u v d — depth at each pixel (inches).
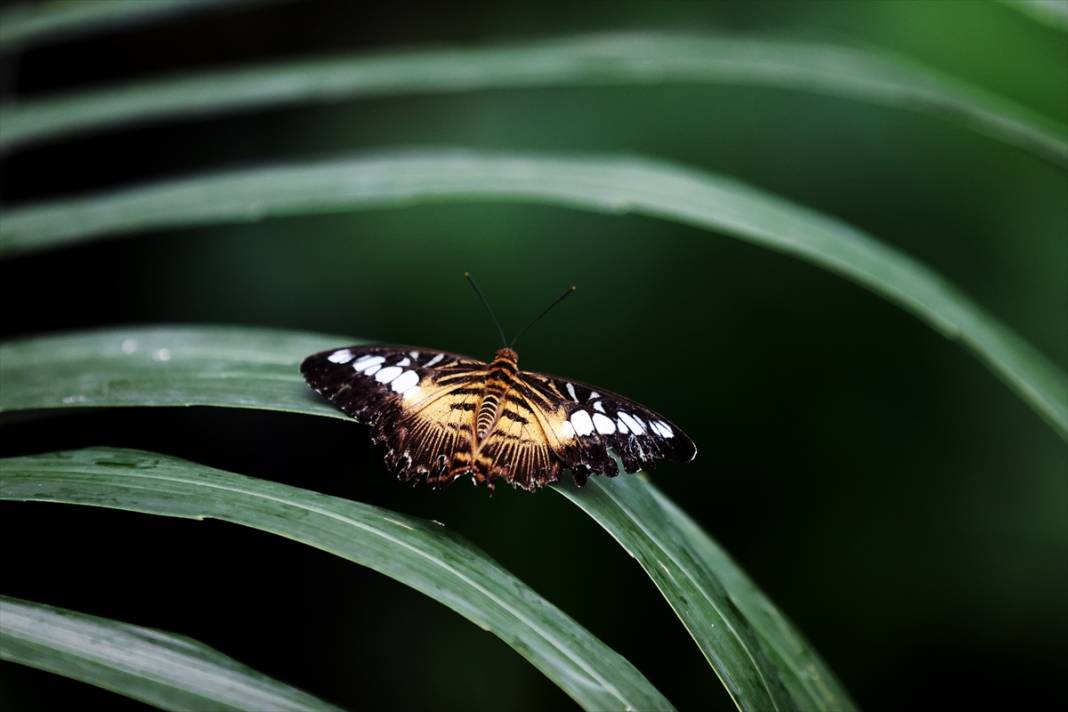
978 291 37.9
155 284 36.5
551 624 19.9
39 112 22.1
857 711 21.0
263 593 31.1
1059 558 34.5
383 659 31.7
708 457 36.4
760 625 21.1
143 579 29.4
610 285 38.1
